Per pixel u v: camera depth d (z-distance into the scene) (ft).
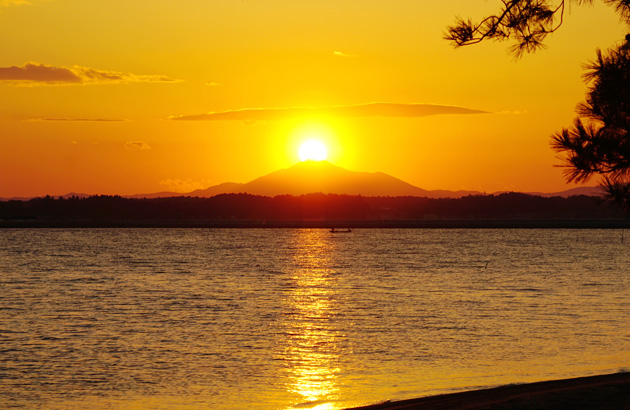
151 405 101.04
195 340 162.50
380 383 111.04
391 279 357.82
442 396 78.54
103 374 123.34
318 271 423.64
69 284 331.57
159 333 174.29
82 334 172.76
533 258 550.77
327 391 106.42
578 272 400.88
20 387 113.39
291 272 415.23
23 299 261.65
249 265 482.69
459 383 108.17
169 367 129.39
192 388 111.86
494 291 286.25
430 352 141.18
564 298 253.65
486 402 68.33
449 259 540.93
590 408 61.41
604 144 47.80
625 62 47.52
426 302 244.63
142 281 350.84
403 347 148.56
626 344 145.28
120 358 138.92
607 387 72.13
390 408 72.23
